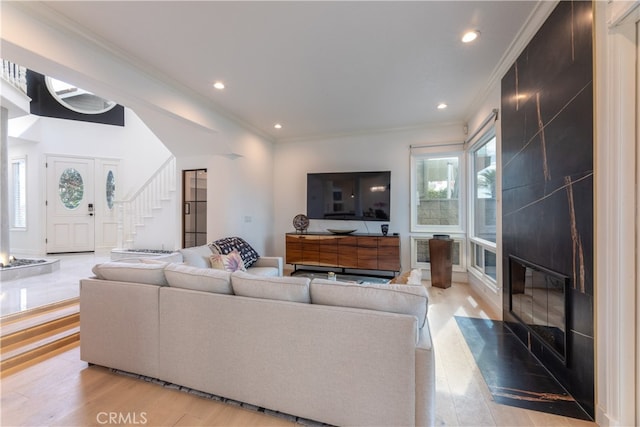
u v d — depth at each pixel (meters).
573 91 1.77
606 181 1.49
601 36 1.52
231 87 3.41
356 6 2.06
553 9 2.00
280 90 3.50
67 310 2.88
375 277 4.98
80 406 1.72
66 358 2.29
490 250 3.49
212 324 1.78
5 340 2.28
